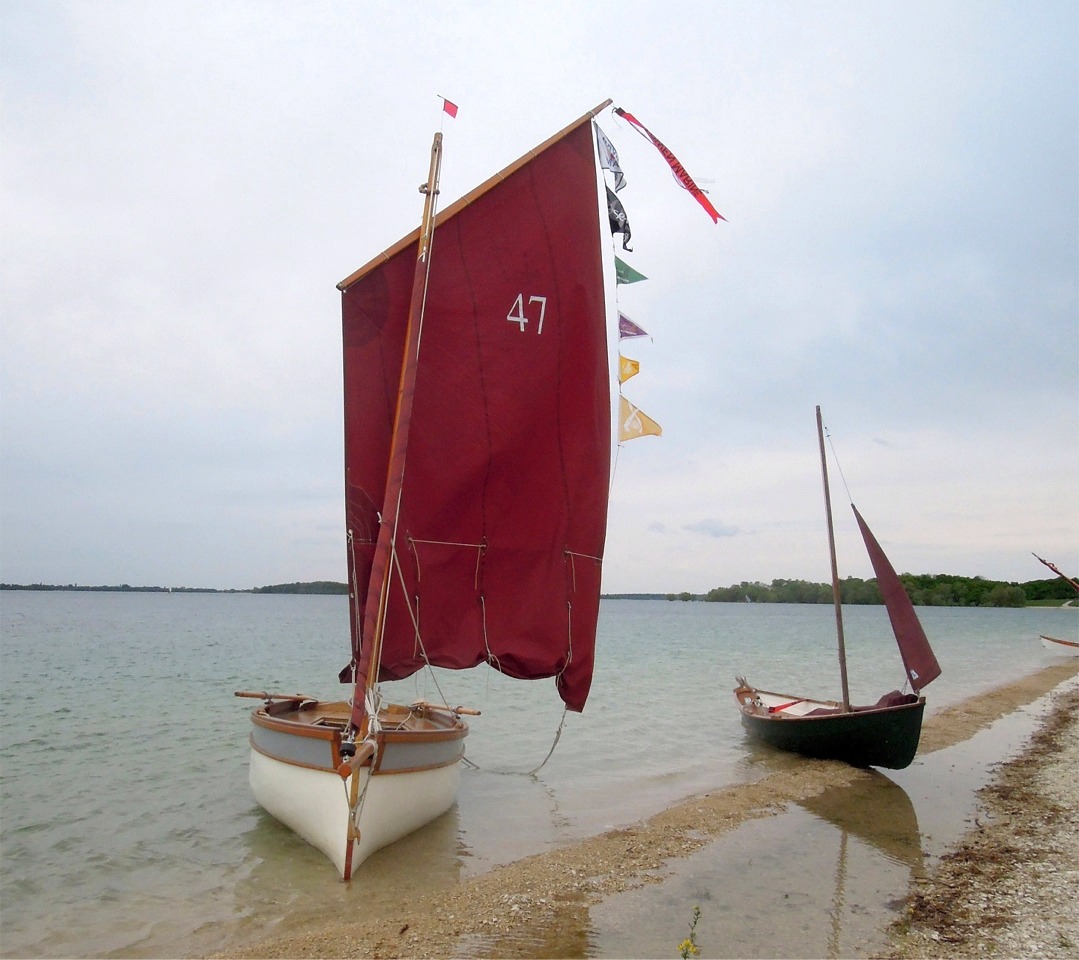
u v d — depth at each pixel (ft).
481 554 35.55
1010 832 36.96
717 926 26.53
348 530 34.19
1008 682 111.86
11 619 264.31
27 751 56.13
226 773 49.52
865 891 29.71
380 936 25.76
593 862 32.89
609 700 87.40
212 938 26.00
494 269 36.09
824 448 55.47
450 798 38.45
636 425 41.78
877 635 259.80
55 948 25.41
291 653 144.36
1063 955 24.04
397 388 34.55
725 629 308.40
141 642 167.22
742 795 44.06
